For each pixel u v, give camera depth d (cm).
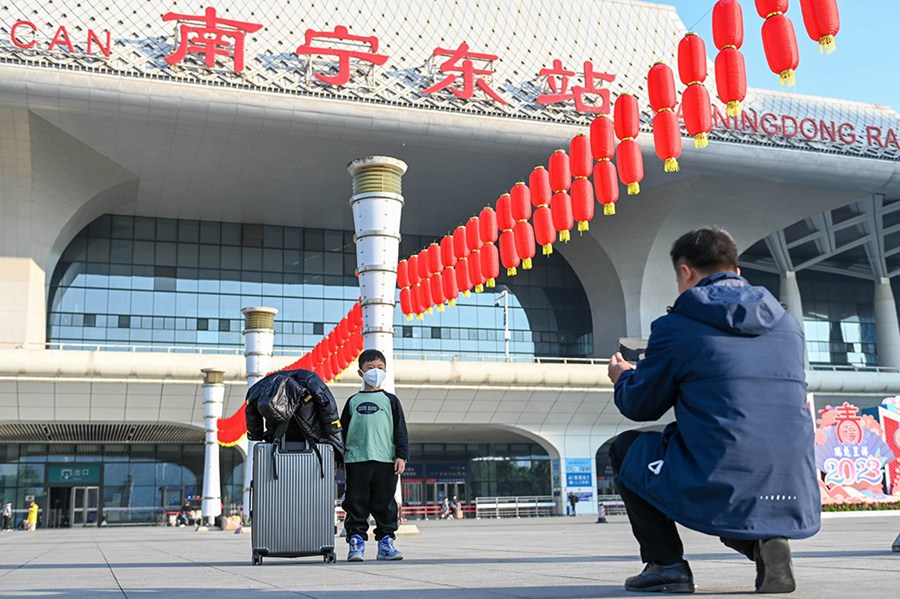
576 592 427
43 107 3653
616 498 5147
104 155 4128
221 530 3052
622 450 428
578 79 4328
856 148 4597
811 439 387
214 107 3722
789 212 5028
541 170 1373
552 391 4497
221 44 3750
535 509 5031
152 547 1448
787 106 4631
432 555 863
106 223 4941
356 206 1577
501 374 4397
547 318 5581
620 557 777
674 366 388
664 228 4984
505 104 4088
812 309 6344
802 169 4497
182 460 4834
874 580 449
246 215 5053
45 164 4062
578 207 1262
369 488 782
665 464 389
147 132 3897
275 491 756
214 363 4072
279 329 5109
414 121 3944
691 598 381
